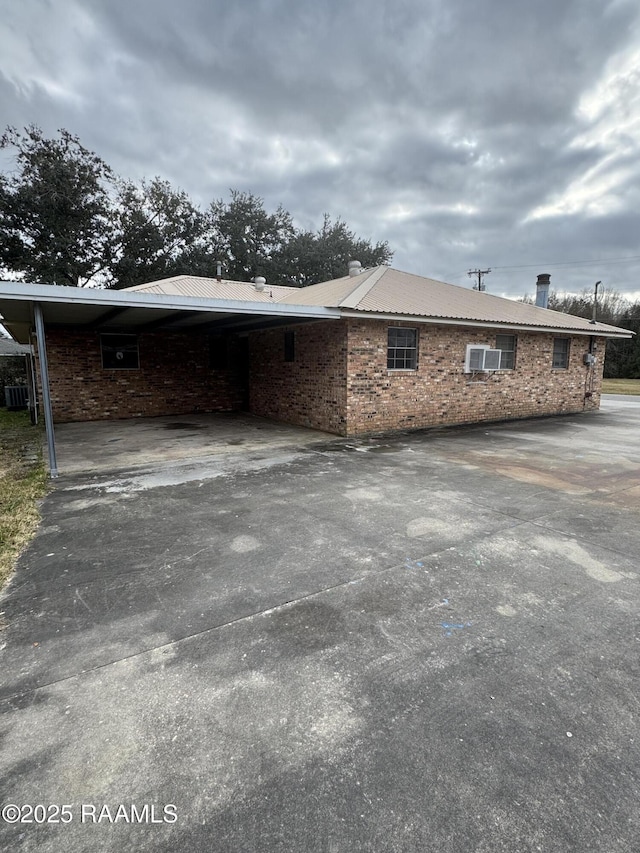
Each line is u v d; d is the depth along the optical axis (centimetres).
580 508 488
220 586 322
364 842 149
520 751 184
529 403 1268
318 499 523
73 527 439
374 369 953
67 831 154
